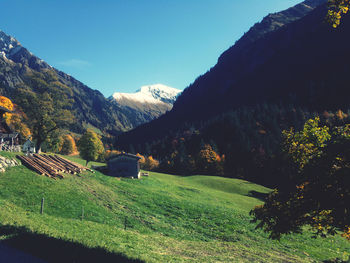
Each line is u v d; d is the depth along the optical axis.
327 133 12.16
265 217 12.09
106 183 43.19
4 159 31.39
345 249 33.06
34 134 49.59
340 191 9.91
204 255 20.00
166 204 39.66
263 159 128.12
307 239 34.41
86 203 28.30
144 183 55.97
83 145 63.53
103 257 10.78
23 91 46.53
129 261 11.54
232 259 20.05
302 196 11.38
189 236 27.77
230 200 56.94
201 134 194.75
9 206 20.17
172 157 161.88
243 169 132.12
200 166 137.62
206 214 38.38
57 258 9.39
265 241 30.53
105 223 24.77
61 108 51.25
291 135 13.43
